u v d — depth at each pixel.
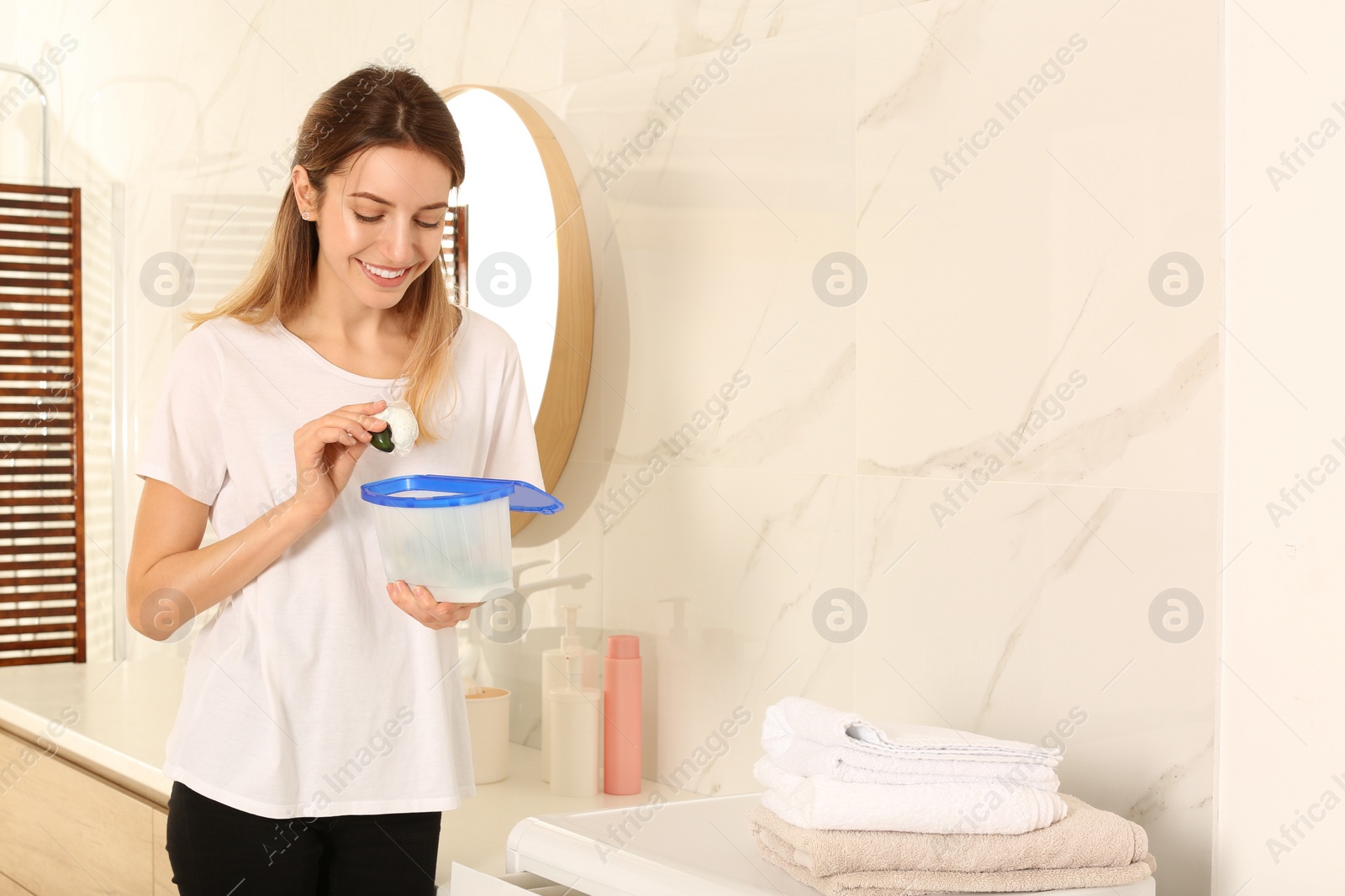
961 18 1.18
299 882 1.08
